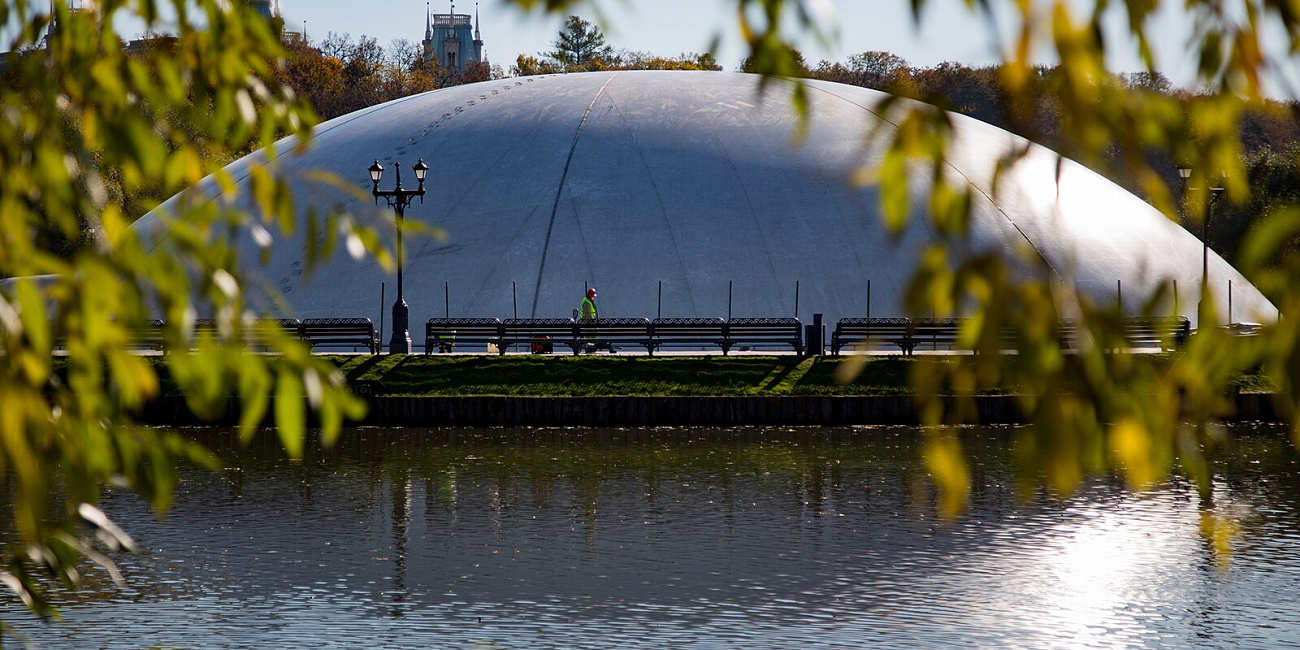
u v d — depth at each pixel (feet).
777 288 154.30
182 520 67.46
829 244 158.71
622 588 54.03
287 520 67.62
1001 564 58.44
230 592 53.21
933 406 10.30
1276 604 51.62
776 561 58.75
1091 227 162.40
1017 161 10.14
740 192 165.27
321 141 186.50
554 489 76.54
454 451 91.76
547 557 59.41
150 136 14.29
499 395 108.99
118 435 14.98
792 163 170.19
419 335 149.89
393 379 112.57
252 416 13.00
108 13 16.35
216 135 16.56
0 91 15.46
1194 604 51.78
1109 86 10.50
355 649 45.42
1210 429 10.88
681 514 69.21
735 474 81.76
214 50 16.75
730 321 120.16
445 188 167.02
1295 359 10.27
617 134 175.52
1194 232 215.92
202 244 13.14
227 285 12.97
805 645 46.21
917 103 10.10
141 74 16.16
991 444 94.22
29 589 16.80
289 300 154.61
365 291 154.20
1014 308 9.92
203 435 100.42
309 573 56.44
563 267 155.22
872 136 10.07
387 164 172.35
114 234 14.29
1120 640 46.70
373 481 79.30
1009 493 74.90
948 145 9.98
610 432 101.96
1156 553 60.39
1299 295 10.41
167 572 56.49
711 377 112.78
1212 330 11.04
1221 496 74.79
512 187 165.89
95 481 14.98
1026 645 46.34
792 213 162.61
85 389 14.62
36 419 13.43
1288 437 98.73
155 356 109.70
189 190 14.46
